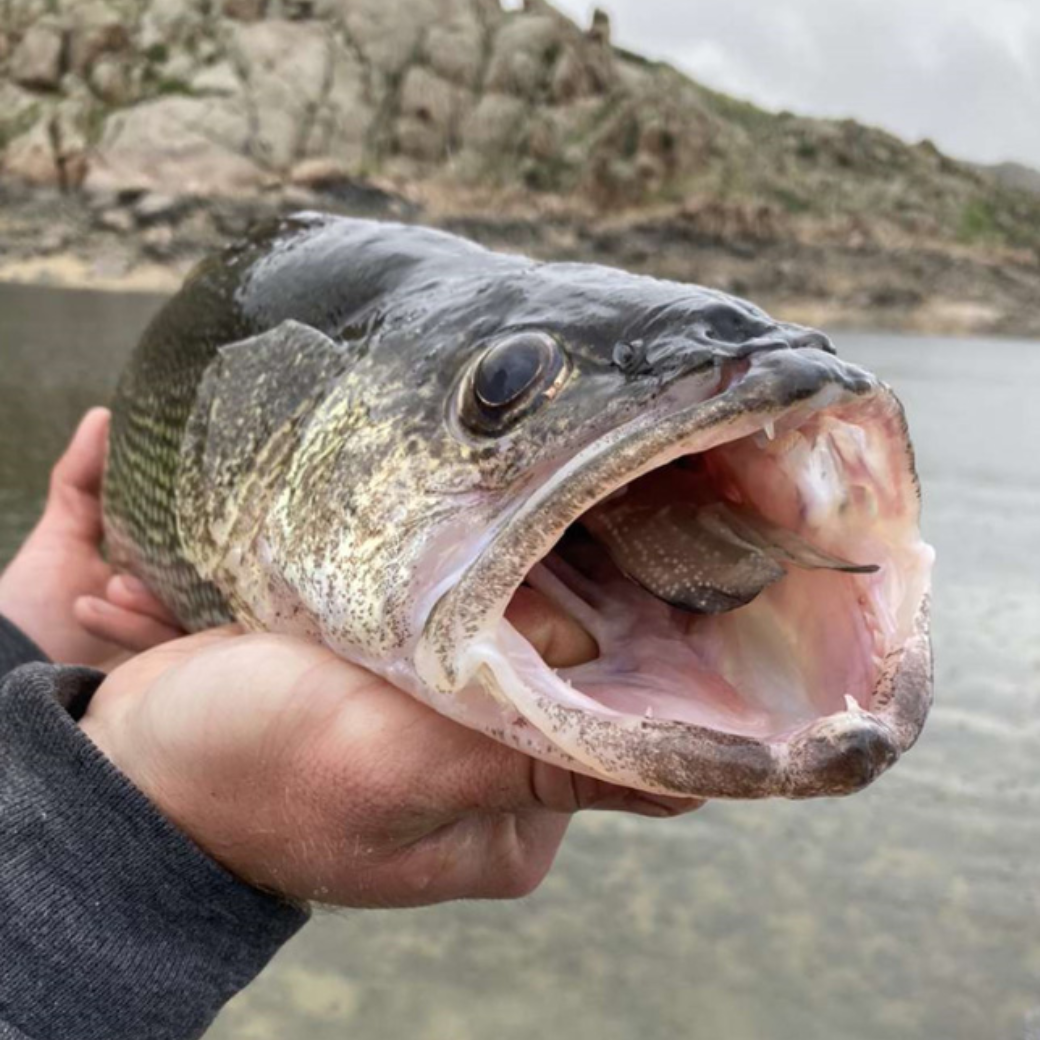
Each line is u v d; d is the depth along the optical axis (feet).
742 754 0.83
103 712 1.08
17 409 7.39
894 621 0.95
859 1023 2.09
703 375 0.95
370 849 1.01
